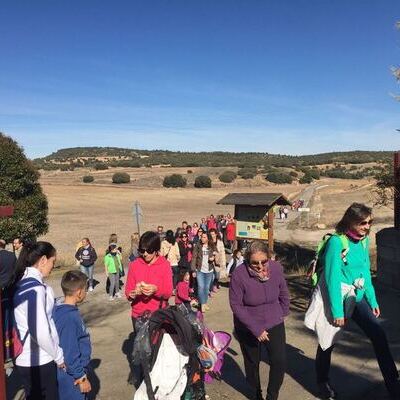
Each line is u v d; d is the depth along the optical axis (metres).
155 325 3.92
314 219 40.84
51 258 4.00
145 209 66.50
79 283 4.09
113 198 82.56
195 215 56.59
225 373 6.03
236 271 4.79
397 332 6.96
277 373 4.71
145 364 3.85
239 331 5.02
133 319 5.35
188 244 12.54
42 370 3.77
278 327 4.72
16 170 20.56
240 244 13.80
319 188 105.56
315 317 4.95
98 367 6.61
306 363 6.17
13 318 3.72
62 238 34.12
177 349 3.87
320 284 4.95
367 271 4.89
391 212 32.75
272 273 4.72
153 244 5.15
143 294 5.14
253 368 5.03
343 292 4.76
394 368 4.79
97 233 37.44
